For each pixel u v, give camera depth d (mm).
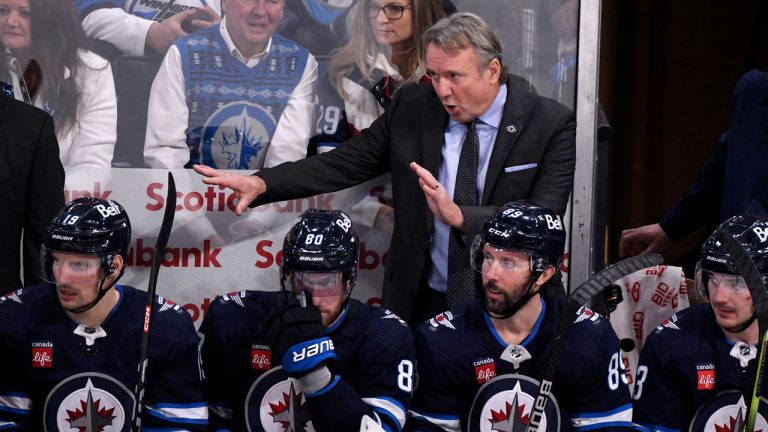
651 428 9594
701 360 9500
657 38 21703
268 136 12469
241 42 12352
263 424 9633
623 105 21875
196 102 12391
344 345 9461
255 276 12617
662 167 21844
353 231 9445
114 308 9398
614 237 22141
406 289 11648
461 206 11070
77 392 9258
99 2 12234
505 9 12383
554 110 11703
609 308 11523
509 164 11484
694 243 20453
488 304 9242
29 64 12258
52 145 11523
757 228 9289
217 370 9758
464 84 11109
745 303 9078
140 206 12445
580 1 12305
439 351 9492
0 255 11188
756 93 12500
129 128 12383
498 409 9375
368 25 12375
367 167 12055
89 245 8930
